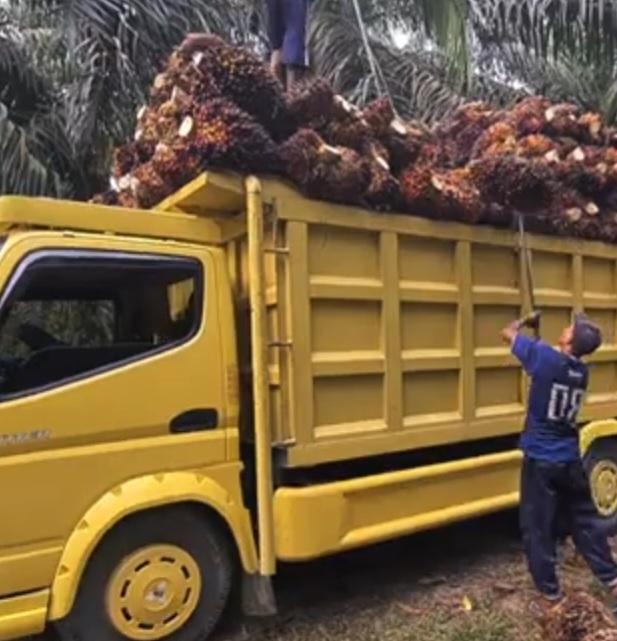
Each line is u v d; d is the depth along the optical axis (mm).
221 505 3781
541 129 5672
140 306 4016
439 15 8453
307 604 4352
